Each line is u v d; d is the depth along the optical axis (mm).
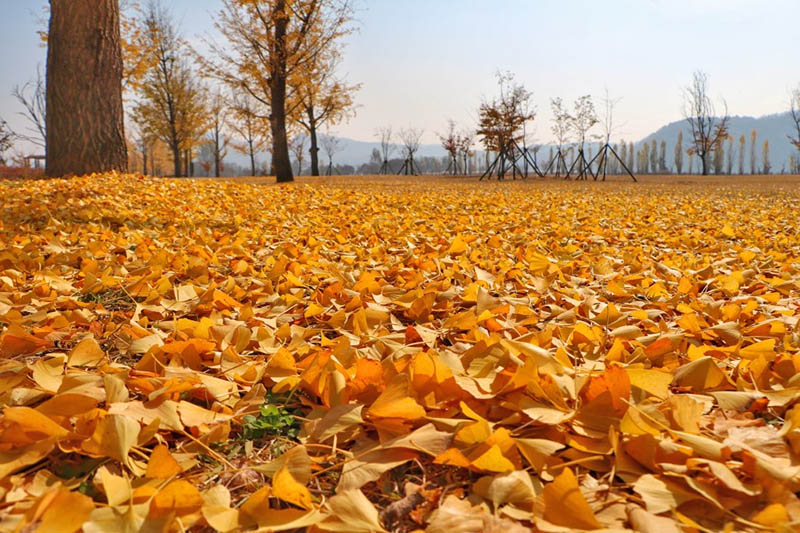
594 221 5934
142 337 1815
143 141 45062
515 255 3803
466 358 1536
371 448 1161
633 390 1268
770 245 4398
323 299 2428
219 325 1862
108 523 829
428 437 1114
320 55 21781
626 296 2596
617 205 8648
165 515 893
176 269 2994
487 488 970
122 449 1046
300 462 1063
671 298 2467
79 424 1155
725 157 112188
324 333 2074
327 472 1143
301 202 7270
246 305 2320
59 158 9086
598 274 3117
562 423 1206
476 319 1997
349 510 907
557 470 1052
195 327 1863
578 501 862
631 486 1008
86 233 3930
